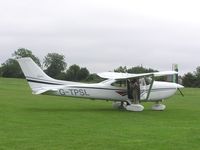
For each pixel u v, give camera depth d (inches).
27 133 488.1
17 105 888.3
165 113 788.6
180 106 991.0
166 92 872.9
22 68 812.0
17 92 1402.6
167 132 515.5
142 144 428.5
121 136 477.4
